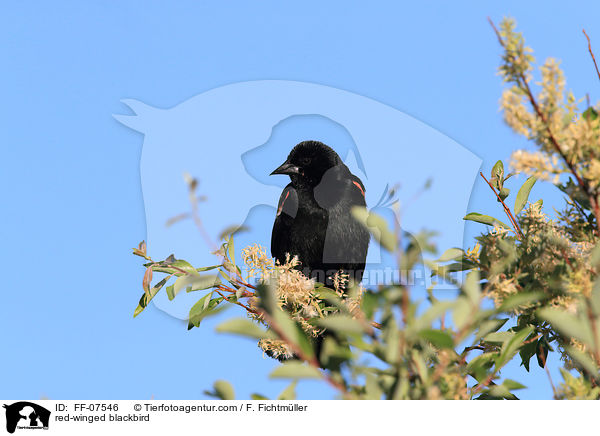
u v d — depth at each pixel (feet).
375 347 9.13
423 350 10.45
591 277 12.03
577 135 10.52
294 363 8.54
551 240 13.65
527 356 14.64
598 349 9.27
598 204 11.02
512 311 12.67
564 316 9.53
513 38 10.29
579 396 10.60
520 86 10.43
